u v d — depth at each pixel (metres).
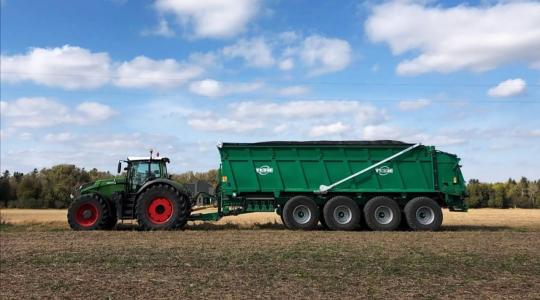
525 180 79.00
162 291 7.38
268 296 7.09
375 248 12.16
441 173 18.19
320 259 10.33
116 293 7.26
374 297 7.05
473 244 13.16
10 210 53.44
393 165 18.09
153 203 16.88
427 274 8.76
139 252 11.32
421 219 17.58
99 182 17.53
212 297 7.02
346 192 17.91
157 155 18.05
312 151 17.98
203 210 18.33
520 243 13.48
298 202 17.52
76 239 14.08
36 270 9.09
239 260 10.16
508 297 7.12
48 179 61.97
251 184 17.83
